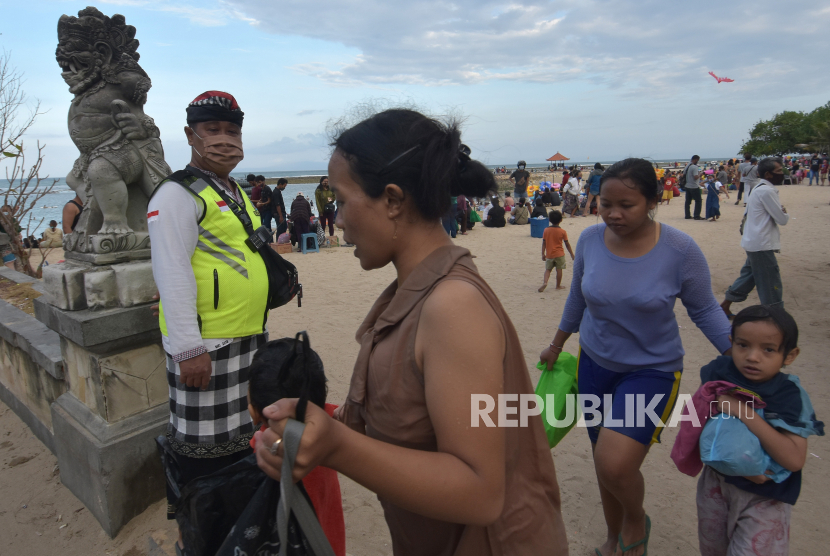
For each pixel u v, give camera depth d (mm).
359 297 7730
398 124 1071
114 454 2732
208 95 2258
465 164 1154
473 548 1102
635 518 2271
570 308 2529
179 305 2074
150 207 2119
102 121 2707
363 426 1239
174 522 2814
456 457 926
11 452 3738
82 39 2623
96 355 2717
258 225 2467
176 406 2268
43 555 2689
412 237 1104
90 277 2646
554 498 1224
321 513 1673
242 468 1591
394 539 1300
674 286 2166
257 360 1545
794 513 2805
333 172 1113
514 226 15859
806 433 1749
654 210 2184
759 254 5348
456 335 950
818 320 5777
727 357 1993
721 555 2031
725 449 1785
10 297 5125
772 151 56406
